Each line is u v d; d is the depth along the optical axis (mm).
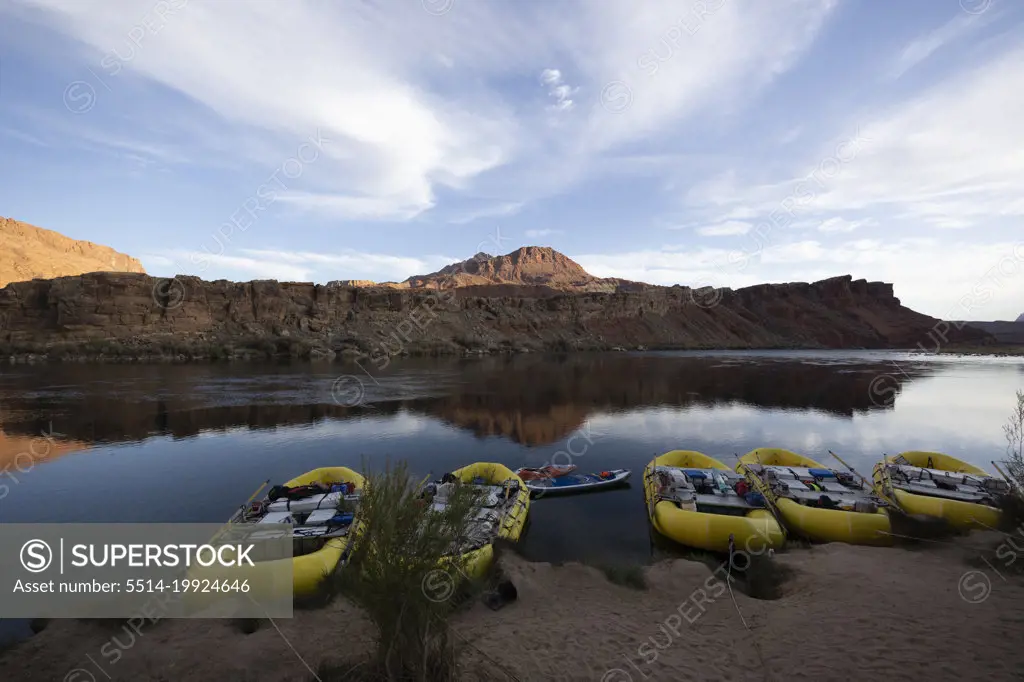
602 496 15867
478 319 119125
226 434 26188
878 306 193375
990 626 5957
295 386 44281
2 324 74062
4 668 5938
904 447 23984
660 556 11250
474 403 36750
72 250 190500
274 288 91750
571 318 140000
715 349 137875
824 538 11156
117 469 19766
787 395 42562
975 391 45219
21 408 32594
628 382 51875
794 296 192625
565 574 8703
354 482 13500
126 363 64438
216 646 6371
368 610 4742
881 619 6375
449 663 4879
